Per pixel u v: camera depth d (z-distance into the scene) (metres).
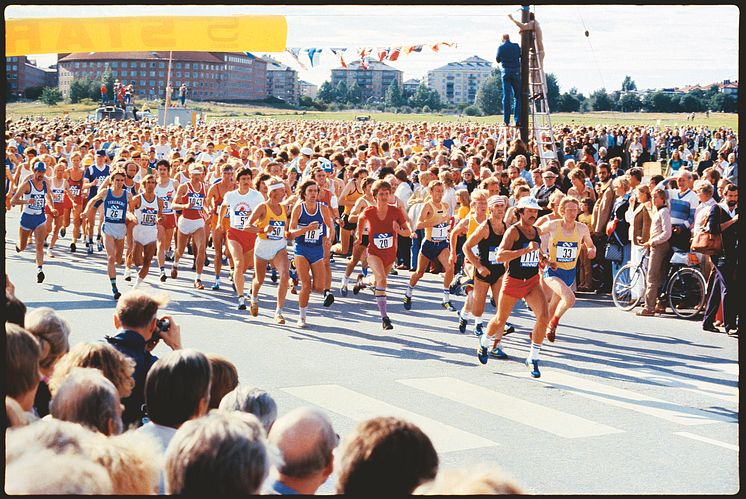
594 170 40.62
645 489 13.26
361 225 25.67
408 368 21.23
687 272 28.77
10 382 8.70
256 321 26.48
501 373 21.08
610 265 33.44
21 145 64.94
